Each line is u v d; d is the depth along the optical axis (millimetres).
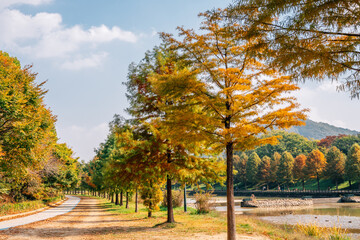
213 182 15328
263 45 5785
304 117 8867
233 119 9539
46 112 24719
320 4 4867
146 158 14508
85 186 76312
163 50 15969
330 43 5910
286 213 35031
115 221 19125
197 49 9969
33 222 18969
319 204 50625
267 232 12969
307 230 14641
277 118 9234
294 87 8781
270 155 144500
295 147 139625
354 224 23531
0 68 20375
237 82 9914
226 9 5812
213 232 12562
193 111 10531
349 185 84125
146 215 23172
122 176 15656
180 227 14352
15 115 18500
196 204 24172
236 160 142375
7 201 30250
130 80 16578
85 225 17016
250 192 89375
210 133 9805
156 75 10789
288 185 99688
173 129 10062
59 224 17656
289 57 5629
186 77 9414
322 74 5938
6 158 19688
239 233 12328
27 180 29156
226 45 9828
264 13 5297
